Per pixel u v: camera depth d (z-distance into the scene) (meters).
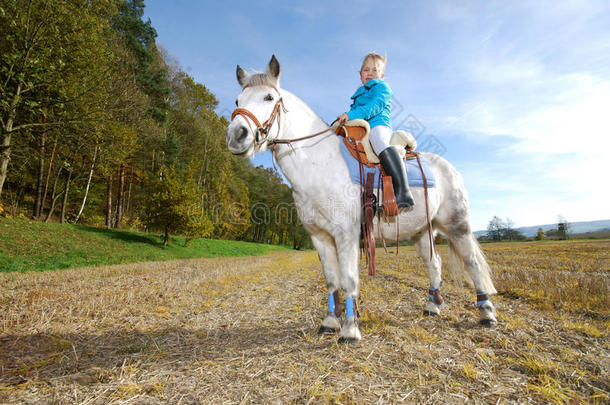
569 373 2.27
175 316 4.29
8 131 11.27
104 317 4.09
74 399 2.02
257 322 3.94
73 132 13.55
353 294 2.93
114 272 10.19
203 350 2.87
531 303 4.68
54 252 15.39
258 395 2.04
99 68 13.27
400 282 7.30
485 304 3.57
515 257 15.59
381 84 3.27
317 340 3.09
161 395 2.05
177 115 32.62
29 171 25.44
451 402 1.94
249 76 2.99
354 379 2.23
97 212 32.41
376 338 3.09
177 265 13.71
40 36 11.09
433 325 3.57
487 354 2.65
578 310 4.13
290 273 10.66
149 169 31.34
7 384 2.23
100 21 13.88
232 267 12.67
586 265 10.92
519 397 1.99
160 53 30.83
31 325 3.64
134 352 2.88
